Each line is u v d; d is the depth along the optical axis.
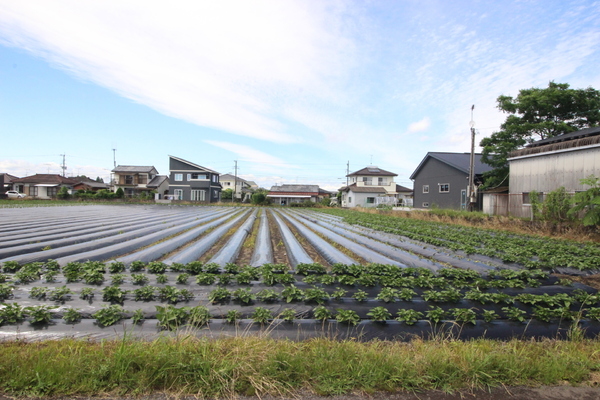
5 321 3.67
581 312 4.32
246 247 10.02
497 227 14.14
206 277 5.21
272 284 5.25
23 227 12.94
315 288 4.69
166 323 3.54
